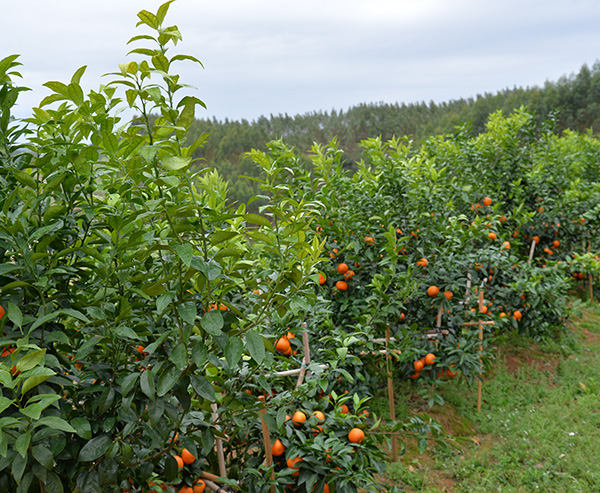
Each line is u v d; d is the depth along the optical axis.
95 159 1.73
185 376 1.62
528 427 4.47
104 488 1.54
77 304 1.72
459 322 4.71
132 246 1.74
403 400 4.84
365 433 2.70
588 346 6.37
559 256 7.54
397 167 5.07
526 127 7.68
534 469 3.88
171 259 1.76
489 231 5.57
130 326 1.76
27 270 1.54
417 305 4.63
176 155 1.52
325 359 3.58
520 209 6.90
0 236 1.49
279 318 2.62
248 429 2.50
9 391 1.45
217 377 1.94
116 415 1.63
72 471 1.56
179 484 2.22
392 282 4.47
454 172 6.99
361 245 4.45
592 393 5.14
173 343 1.77
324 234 4.54
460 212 6.64
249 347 1.67
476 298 5.12
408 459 4.11
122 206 1.88
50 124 1.85
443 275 4.66
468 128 7.11
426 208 5.01
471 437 4.48
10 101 1.72
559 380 5.49
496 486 3.73
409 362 4.41
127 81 1.47
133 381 1.54
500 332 6.31
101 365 1.64
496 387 5.29
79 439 1.60
